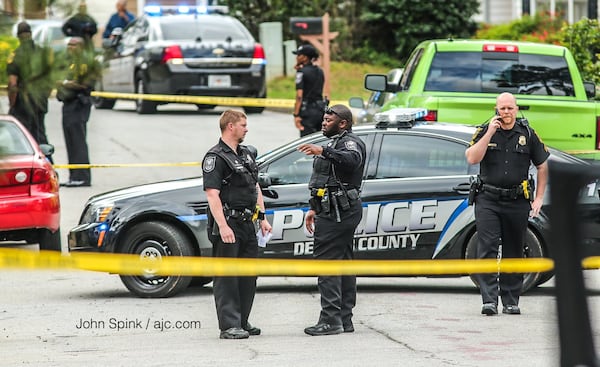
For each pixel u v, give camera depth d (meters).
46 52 15.24
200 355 24.50
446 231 32.16
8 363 23.77
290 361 23.77
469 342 25.78
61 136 67.19
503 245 29.69
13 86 15.24
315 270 24.83
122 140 64.38
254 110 78.56
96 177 54.47
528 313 29.69
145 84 73.31
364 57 97.31
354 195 26.88
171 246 32.38
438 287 34.38
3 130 34.28
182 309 30.62
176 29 72.69
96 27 15.77
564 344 9.70
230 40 71.75
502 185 29.03
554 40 76.38
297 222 32.34
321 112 49.03
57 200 35.62
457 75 42.38
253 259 26.56
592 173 9.62
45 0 15.20
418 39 97.25
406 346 25.39
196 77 70.88
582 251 9.69
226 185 26.22
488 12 111.56
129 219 32.34
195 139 64.69
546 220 31.89
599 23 57.66
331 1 97.44
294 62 91.75
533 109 39.19
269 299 32.31
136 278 32.31
